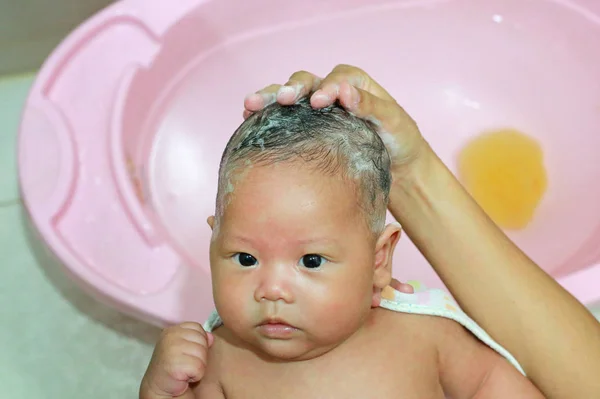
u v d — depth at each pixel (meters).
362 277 0.65
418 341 0.75
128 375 1.19
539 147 1.35
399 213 0.85
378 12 1.35
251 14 1.28
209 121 1.28
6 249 1.30
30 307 1.24
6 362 1.19
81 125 1.09
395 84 1.39
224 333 0.75
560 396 0.77
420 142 0.80
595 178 1.26
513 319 0.78
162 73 1.22
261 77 1.33
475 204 0.83
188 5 1.20
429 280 1.20
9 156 1.39
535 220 1.29
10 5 1.38
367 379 0.71
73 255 0.98
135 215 1.02
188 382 0.72
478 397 0.77
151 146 1.23
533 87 1.38
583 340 0.76
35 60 1.49
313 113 0.65
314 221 0.61
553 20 1.34
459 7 1.36
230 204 0.62
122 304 0.97
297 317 0.62
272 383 0.71
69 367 1.19
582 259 1.14
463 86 1.40
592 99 1.32
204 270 1.03
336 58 1.37
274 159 0.61
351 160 0.63
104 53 1.16
